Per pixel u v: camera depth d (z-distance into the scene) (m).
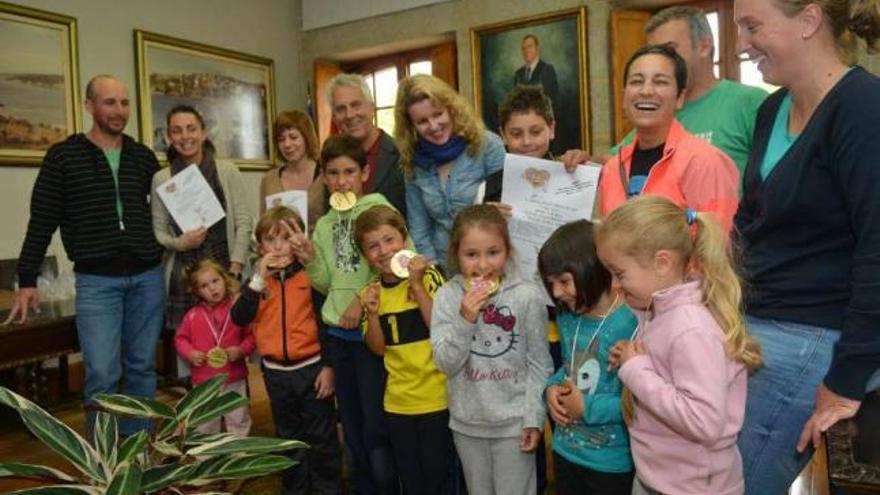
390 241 2.15
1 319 3.11
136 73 5.25
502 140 2.37
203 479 1.08
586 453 1.64
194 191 3.12
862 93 1.17
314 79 6.70
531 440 1.81
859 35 1.23
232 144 6.05
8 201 4.43
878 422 1.44
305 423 2.56
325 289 2.44
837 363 1.18
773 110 1.42
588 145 5.37
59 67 4.71
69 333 3.18
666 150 1.75
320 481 2.56
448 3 5.91
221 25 5.97
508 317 1.89
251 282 2.46
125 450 1.13
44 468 1.09
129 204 2.96
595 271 1.62
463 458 1.96
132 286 2.99
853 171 1.16
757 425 1.36
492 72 5.75
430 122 2.21
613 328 1.62
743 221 1.45
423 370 2.11
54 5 4.71
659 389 1.27
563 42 5.41
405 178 2.41
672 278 1.32
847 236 1.25
